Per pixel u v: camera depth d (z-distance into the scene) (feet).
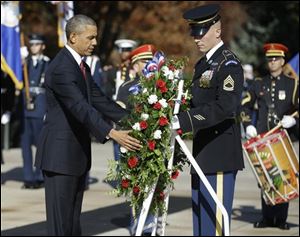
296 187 43.73
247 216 52.34
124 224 49.21
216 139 33.55
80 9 109.29
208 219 33.53
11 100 62.85
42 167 34.78
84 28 34.01
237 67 32.48
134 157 31.50
